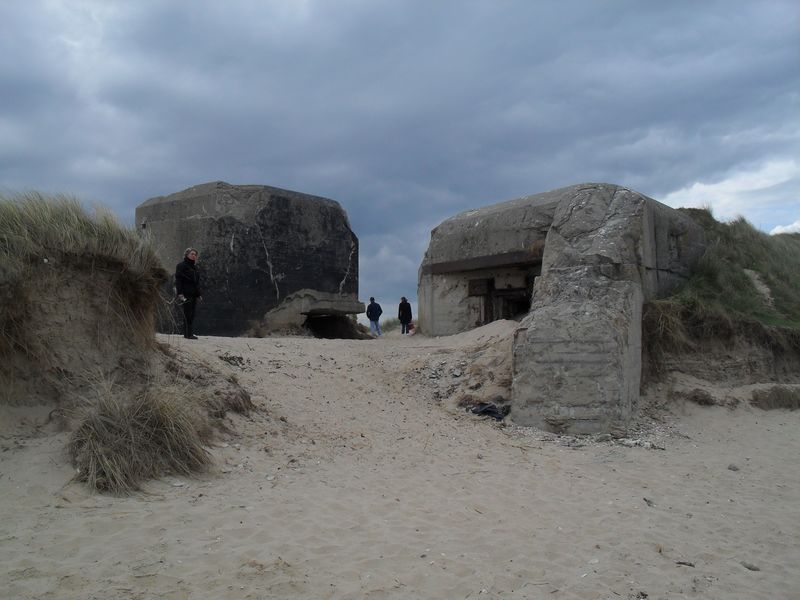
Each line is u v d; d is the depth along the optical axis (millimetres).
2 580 3572
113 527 4441
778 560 4852
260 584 3816
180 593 3619
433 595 3896
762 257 15664
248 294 17359
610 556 4715
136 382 6773
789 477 7363
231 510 4988
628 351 9578
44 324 6316
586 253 10352
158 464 5625
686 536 5270
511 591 4043
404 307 20016
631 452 8188
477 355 11141
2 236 6082
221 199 17500
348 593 3809
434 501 5773
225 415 7047
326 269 19266
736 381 11281
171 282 17156
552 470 7148
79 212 6977
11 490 4863
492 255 13891
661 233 11953
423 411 9484
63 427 5844
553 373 9281
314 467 6465
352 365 10961
